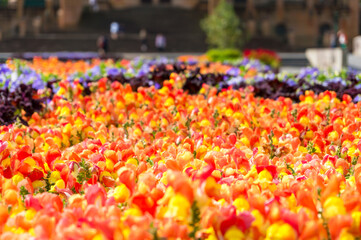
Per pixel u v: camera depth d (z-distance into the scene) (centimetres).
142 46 5275
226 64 2464
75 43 5291
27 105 903
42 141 572
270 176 403
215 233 295
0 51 5078
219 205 346
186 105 873
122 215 335
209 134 612
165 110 809
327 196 321
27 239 289
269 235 291
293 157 517
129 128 660
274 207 297
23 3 6072
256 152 497
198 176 350
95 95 1052
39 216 313
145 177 367
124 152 478
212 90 955
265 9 6625
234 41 4406
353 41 6106
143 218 288
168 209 306
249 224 295
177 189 299
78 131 625
